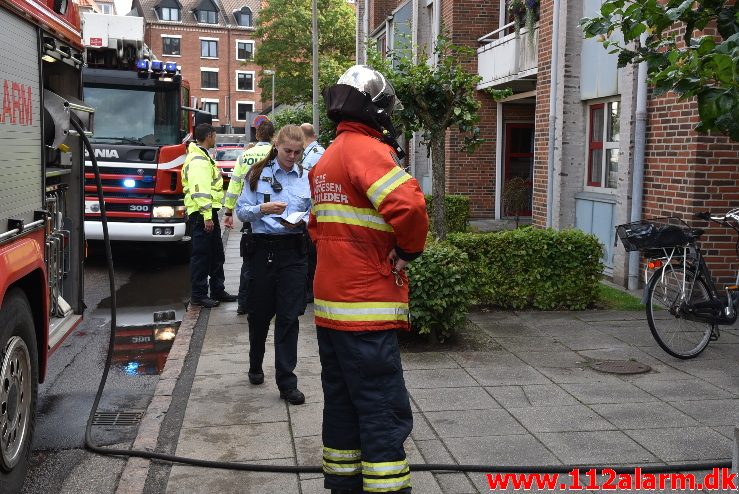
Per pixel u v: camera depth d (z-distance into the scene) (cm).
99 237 1154
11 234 388
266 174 533
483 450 448
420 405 525
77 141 579
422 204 327
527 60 1388
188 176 858
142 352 712
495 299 835
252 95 8344
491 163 1841
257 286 536
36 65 443
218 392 561
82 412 543
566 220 1193
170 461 438
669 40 502
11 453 388
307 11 4916
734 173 854
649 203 945
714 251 859
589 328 752
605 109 1114
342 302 342
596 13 1069
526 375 595
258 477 418
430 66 955
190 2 8269
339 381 356
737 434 346
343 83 354
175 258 1284
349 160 340
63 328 521
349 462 359
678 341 652
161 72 1178
